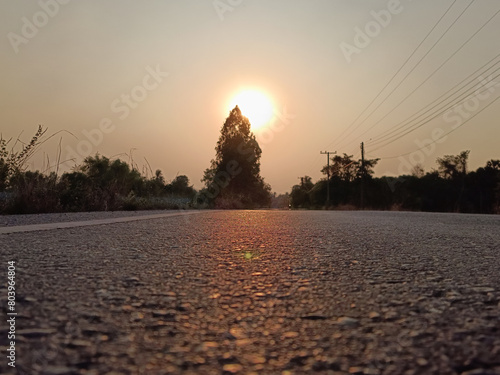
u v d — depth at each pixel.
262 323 2.08
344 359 1.62
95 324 2.00
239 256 4.49
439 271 3.63
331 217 15.91
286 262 4.11
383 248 5.33
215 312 2.27
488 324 2.07
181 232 7.55
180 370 1.49
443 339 1.84
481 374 1.48
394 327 2.02
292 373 1.49
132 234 6.84
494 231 8.58
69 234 6.54
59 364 1.51
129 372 1.46
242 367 1.53
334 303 2.49
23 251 4.49
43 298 2.46
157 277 3.22
